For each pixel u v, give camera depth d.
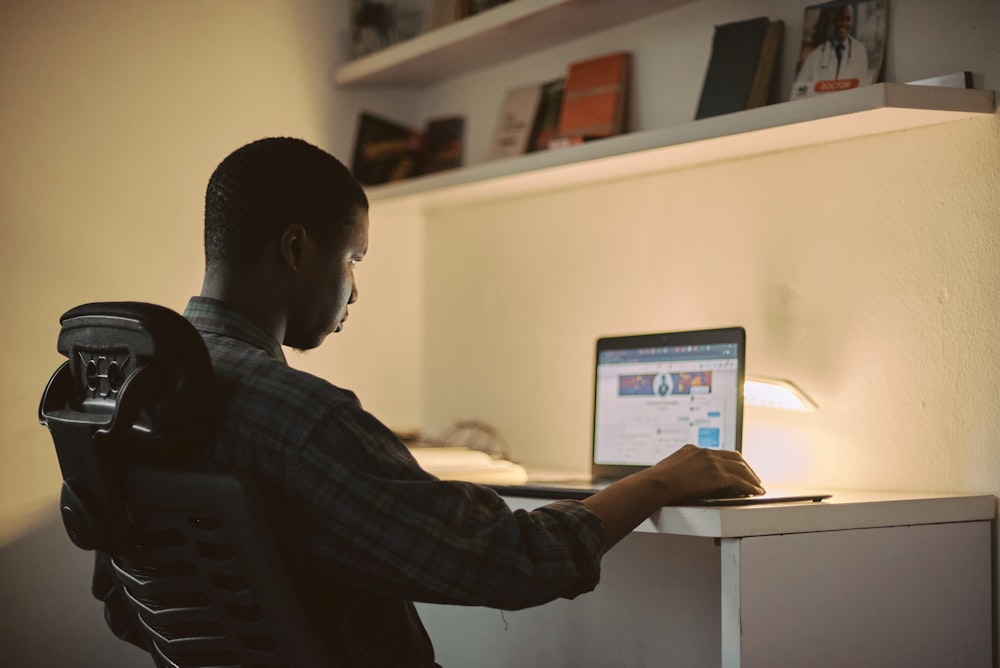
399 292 2.60
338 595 1.02
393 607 1.07
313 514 0.94
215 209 1.09
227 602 0.97
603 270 2.15
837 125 1.55
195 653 1.04
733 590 1.19
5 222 2.02
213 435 0.96
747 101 1.72
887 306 1.62
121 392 0.90
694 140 1.66
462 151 2.46
